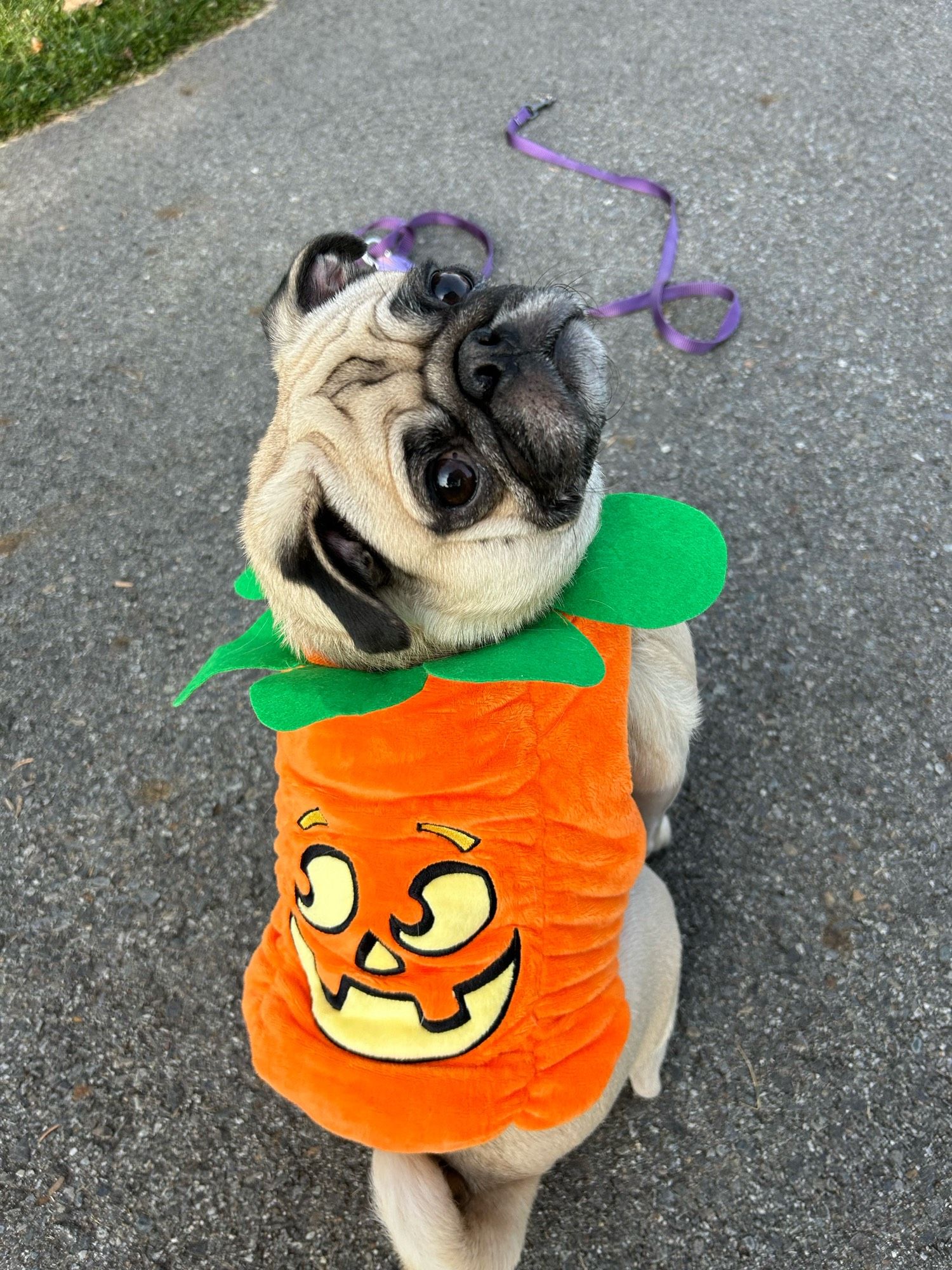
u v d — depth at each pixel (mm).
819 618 775
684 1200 601
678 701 577
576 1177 617
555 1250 598
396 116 1227
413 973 438
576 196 1091
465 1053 438
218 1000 700
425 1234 461
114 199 1216
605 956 480
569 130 1160
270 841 757
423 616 485
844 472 842
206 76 1345
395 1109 435
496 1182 514
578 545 499
